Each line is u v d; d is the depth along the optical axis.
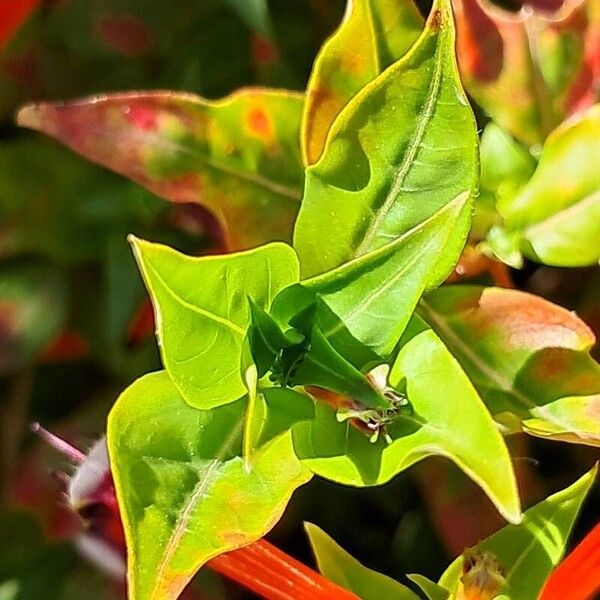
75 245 0.44
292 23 0.44
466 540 0.40
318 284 0.33
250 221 0.39
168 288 0.32
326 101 0.37
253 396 0.32
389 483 0.43
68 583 0.45
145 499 0.34
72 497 0.37
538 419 0.37
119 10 0.44
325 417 0.34
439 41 0.33
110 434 0.34
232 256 0.33
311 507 0.44
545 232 0.38
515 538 0.36
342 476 0.34
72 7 0.44
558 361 0.37
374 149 0.34
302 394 0.34
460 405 0.33
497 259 0.39
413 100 0.34
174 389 0.34
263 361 0.33
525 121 0.39
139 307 0.43
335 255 0.35
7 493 0.45
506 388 0.37
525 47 0.39
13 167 0.44
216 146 0.39
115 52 0.45
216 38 0.44
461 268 0.39
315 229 0.35
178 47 0.44
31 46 0.45
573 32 0.39
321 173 0.35
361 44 0.37
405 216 0.35
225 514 0.34
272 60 0.43
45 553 0.45
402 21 0.37
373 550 0.43
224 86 0.44
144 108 0.38
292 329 0.33
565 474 0.42
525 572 0.36
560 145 0.37
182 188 0.39
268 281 0.33
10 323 0.44
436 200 0.34
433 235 0.33
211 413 0.34
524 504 0.40
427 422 0.33
